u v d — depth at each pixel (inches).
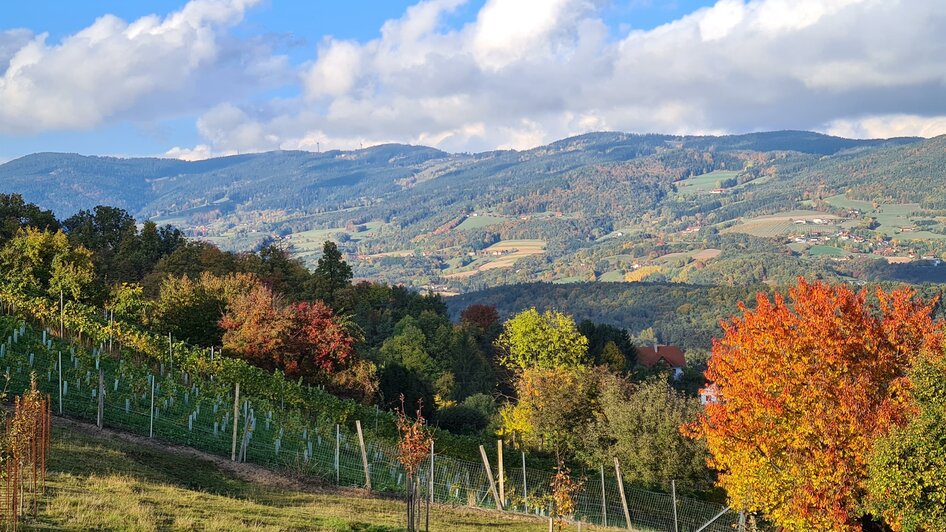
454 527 946.7
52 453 911.7
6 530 621.6
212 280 2901.1
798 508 944.9
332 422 1619.1
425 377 3228.3
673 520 1366.9
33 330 1734.7
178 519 736.3
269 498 951.0
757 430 1048.2
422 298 5211.6
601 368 2027.6
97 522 685.3
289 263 4340.6
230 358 1971.0
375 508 984.9
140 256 3919.8
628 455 1574.8
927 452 818.8
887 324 1063.6
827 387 999.6
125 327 1899.6
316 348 2167.8
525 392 2039.9
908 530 837.8
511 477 1421.0
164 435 1181.7
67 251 2534.5
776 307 1093.8
